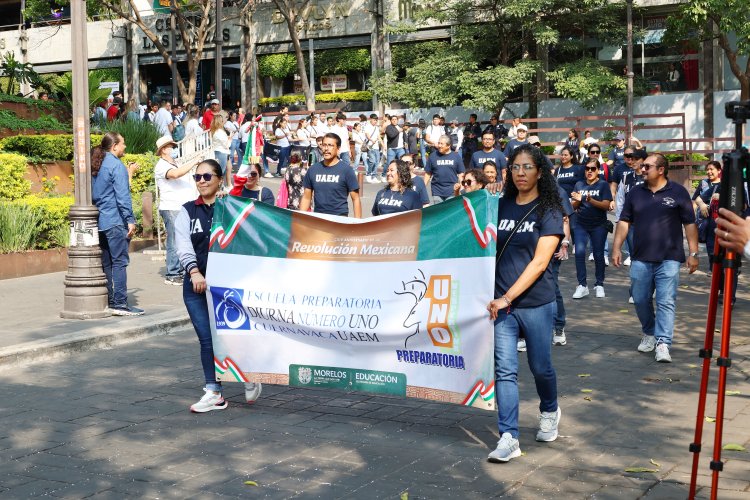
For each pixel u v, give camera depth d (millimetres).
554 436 6590
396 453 6402
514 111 35156
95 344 10062
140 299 12625
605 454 6297
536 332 6262
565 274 15266
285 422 7234
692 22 29594
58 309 11898
